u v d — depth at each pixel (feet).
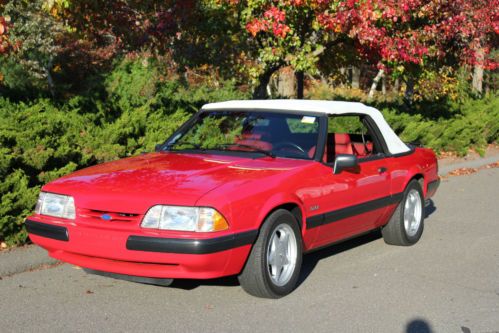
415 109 62.85
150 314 17.30
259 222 17.56
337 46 47.70
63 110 35.45
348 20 37.83
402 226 24.97
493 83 116.47
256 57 45.39
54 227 17.72
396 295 19.38
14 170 24.79
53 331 16.06
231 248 16.83
